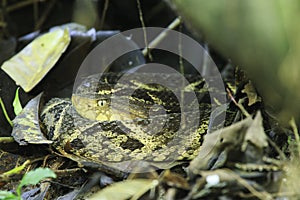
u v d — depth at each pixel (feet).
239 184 6.73
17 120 7.11
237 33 7.00
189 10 7.20
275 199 6.74
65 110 7.16
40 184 6.99
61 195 6.98
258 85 7.03
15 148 7.06
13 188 6.98
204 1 7.07
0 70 7.39
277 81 6.97
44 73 7.38
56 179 6.98
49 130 7.09
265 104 7.02
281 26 6.89
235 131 6.82
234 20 6.98
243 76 7.08
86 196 6.92
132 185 6.86
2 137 7.07
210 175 6.75
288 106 6.97
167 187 6.81
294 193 6.73
